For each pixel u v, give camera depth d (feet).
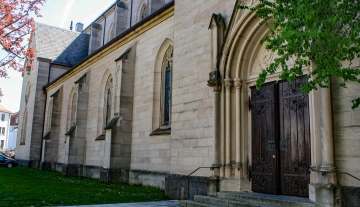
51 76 117.60
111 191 43.88
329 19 15.67
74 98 89.25
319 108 25.36
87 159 73.36
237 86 34.88
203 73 38.45
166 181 41.37
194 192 36.45
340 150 24.27
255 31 33.83
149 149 51.24
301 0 16.24
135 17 90.38
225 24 37.19
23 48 62.28
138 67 58.23
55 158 93.91
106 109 70.79
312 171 25.82
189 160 38.50
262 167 32.45
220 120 34.94
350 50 16.66
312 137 26.68
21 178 63.00
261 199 27.96
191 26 41.75
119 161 55.11
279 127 31.53
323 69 17.70
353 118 23.88
